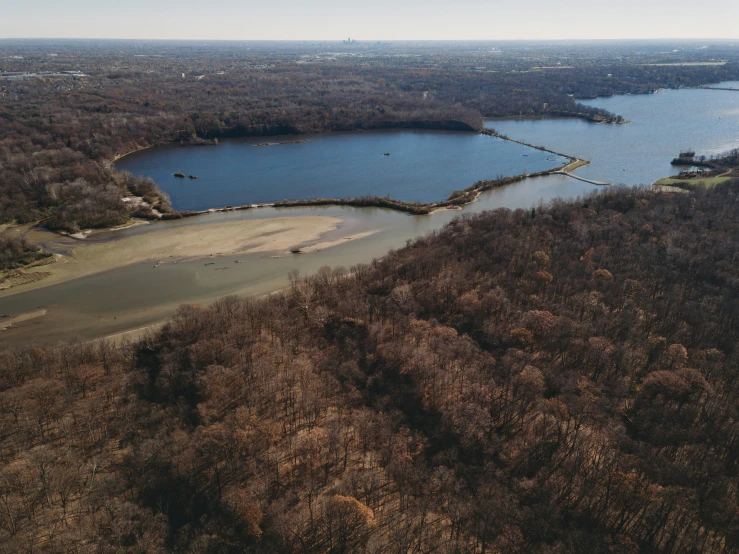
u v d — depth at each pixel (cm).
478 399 9450
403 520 7419
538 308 12512
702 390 9444
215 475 8000
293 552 6944
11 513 7250
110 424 9231
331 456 8462
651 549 6988
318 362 10894
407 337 11469
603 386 9894
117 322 14125
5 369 10488
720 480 7612
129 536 7094
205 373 10231
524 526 7231
